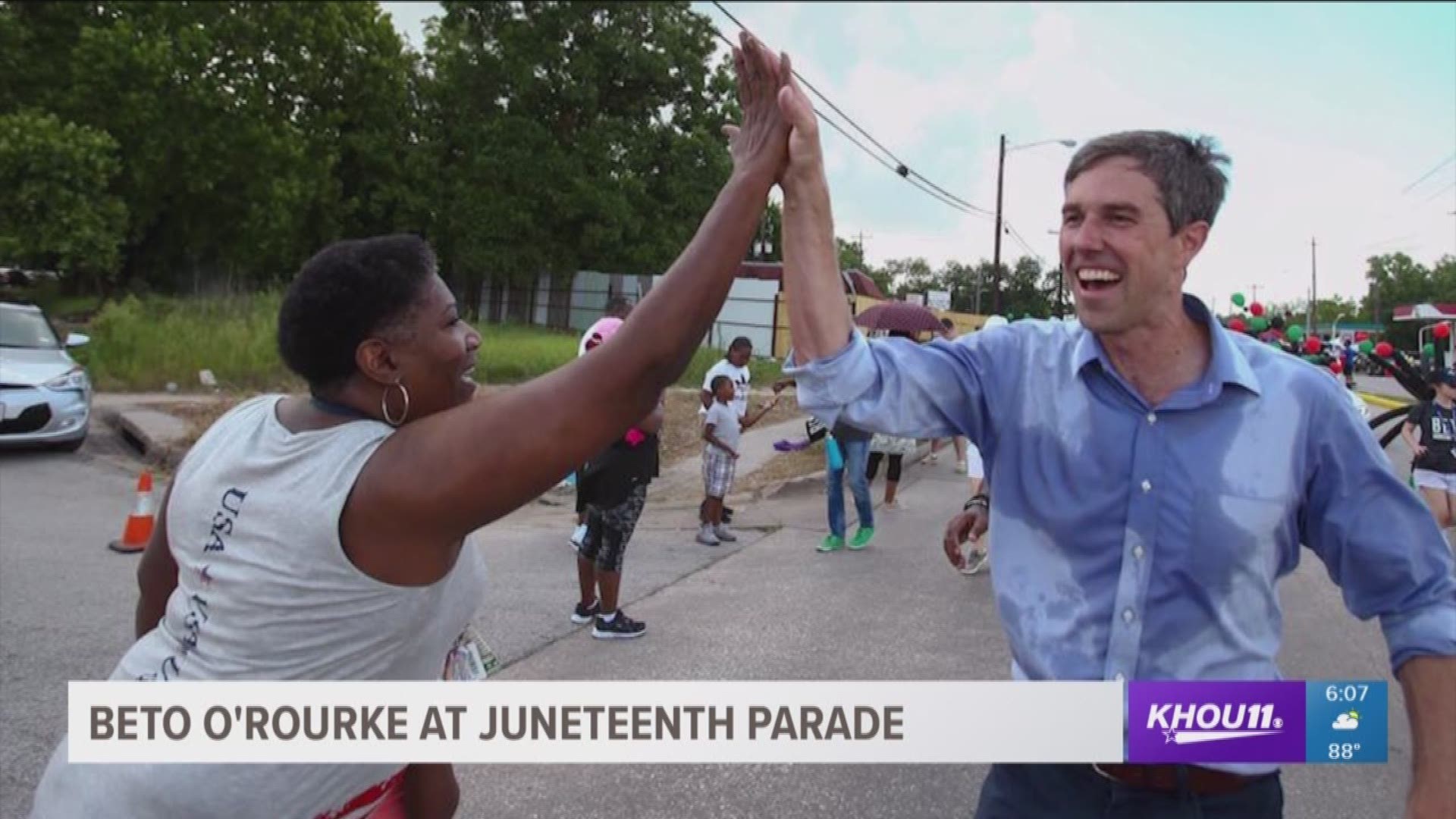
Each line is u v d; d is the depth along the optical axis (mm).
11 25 23125
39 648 4820
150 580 1871
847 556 7562
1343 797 3557
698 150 32188
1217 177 1784
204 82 25234
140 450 11430
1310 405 1774
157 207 26750
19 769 3559
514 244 31188
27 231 20625
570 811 3396
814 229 1814
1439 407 7773
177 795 1572
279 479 1529
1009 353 1935
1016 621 1894
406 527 1487
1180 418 1776
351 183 32812
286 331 1603
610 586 5273
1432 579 1716
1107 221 1756
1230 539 1742
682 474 11617
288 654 1536
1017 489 1906
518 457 1462
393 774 1804
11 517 7785
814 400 1882
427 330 1621
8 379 10180
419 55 33812
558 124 32438
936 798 3525
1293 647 5270
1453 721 1664
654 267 32062
